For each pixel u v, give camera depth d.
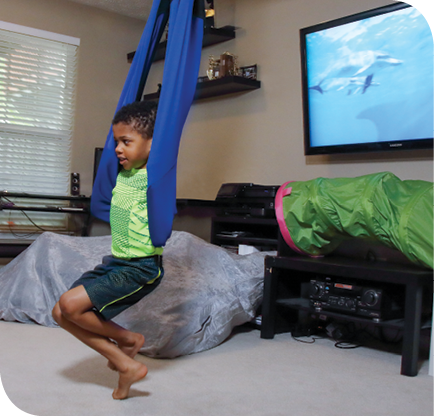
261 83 3.77
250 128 3.85
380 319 2.26
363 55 2.89
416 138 2.67
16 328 2.58
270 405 1.63
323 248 2.67
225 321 2.43
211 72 3.94
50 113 4.50
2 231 4.27
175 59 1.57
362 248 2.93
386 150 2.81
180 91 1.57
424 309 2.37
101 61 4.76
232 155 4.01
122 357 1.60
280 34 3.64
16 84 4.34
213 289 2.57
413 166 2.81
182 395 1.70
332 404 1.67
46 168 4.50
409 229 2.20
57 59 4.52
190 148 4.41
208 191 4.22
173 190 1.57
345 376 1.99
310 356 2.28
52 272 2.83
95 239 3.21
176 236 3.07
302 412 1.58
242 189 3.35
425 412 1.63
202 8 1.65
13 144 4.37
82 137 4.67
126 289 1.56
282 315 2.73
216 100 4.16
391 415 1.59
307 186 2.61
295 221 2.62
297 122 3.49
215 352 2.29
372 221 2.30
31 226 4.40
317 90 3.14
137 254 1.58
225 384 1.83
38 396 1.62
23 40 4.36
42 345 2.27
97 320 1.56
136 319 2.31
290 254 2.87
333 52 3.04
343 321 2.73
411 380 1.98
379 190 2.30
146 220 1.57
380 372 2.08
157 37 1.84
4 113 4.29
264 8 3.77
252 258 2.96
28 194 3.95
